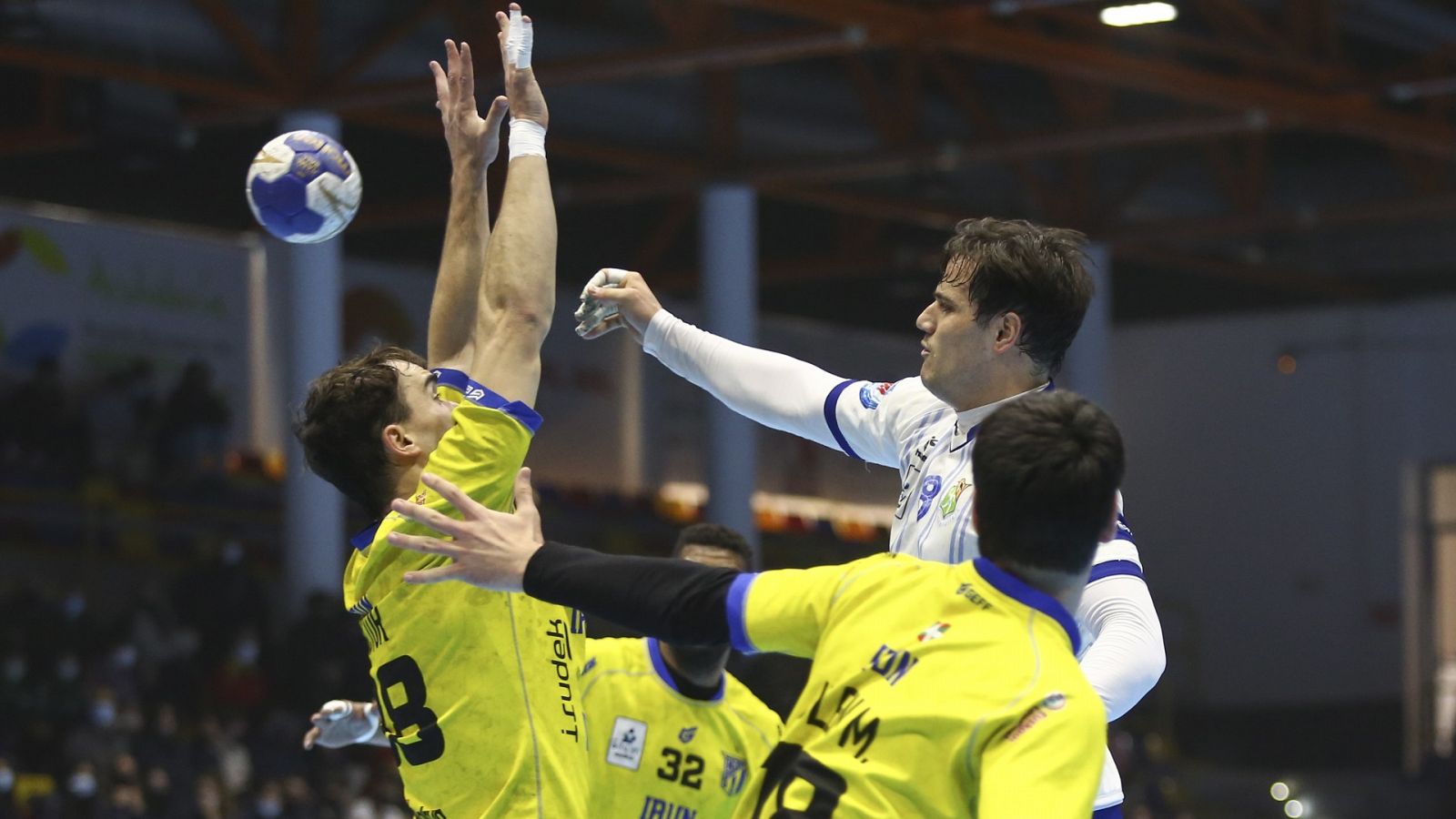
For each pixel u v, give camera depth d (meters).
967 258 5.12
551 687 5.18
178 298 29.44
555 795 5.07
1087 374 31.48
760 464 38.75
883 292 38.09
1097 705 3.76
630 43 23.78
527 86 5.46
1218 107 24.81
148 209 28.66
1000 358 5.10
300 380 23.86
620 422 36.47
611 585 4.08
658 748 7.50
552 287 5.26
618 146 26.39
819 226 35.09
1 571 23.92
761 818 3.90
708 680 7.54
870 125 27.56
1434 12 24.64
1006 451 3.89
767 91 26.95
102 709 18.80
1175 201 31.92
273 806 18.62
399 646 5.08
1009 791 3.59
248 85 22.11
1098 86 26.88
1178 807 29.58
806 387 5.93
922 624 3.91
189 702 20.84
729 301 26.88
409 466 5.24
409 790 5.22
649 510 33.28
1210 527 39.62
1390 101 27.22
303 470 5.66
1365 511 37.88
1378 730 37.03
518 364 5.14
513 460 5.05
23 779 18.17
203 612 22.31
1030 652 3.80
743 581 4.08
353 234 31.92
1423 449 37.28
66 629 20.66
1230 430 39.56
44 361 26.00
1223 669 39.09
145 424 27.12
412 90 21.92
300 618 22.64
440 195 29.88
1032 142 25.88
